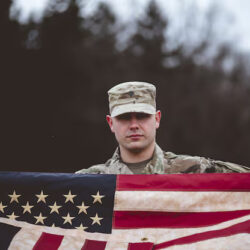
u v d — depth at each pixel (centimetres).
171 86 2616
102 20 2423
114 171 443
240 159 2536
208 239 379
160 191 412
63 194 416
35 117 1983
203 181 412
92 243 391
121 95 430
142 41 2625
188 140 2502
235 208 404
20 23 1991
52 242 392
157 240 392
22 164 1852
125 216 408
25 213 412
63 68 2142
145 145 426
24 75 1991
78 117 2119
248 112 2645
